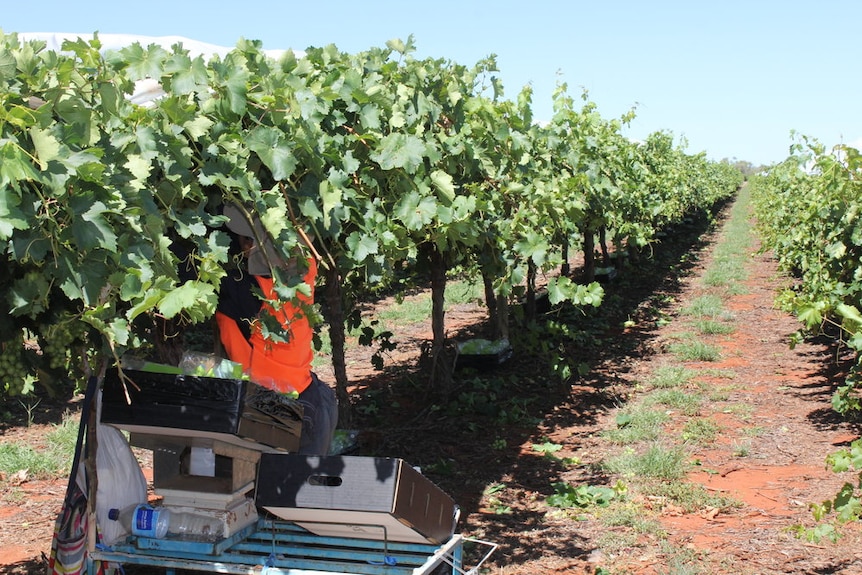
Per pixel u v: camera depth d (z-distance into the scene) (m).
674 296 16.62
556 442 7.55
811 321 4.57
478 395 8.51
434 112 6.05
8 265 2.75
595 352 11.43
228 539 3.66
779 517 5.58
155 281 2.89
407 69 6.02
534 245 6.53
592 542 5.21
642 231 15.19
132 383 3.16
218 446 3.55
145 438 3.82
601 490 6.08
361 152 5.09
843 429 7.71
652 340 12.30
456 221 5.45
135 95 4.15
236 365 3.60
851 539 5.16
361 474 3.29
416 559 3.45
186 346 10.99
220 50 4.65
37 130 2.49
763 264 22.11
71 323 2.94
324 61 5.37
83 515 3.61
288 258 3.83
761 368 10.51
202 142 3.58
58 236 2.60
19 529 5.46
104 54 3.57
